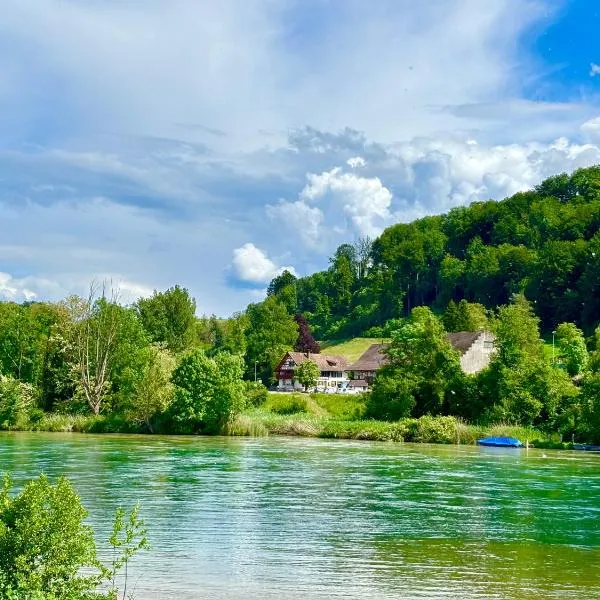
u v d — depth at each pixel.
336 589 21.33
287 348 184.50
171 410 95.44
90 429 98.12
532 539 28.91
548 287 191.75
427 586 21.77
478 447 83.81
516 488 44.25
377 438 91.50
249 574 22.81
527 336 131.75
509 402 98.38
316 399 117.88
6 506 15.50
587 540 28.81
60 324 111.56
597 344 136.50
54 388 111.44
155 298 165.00
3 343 112.69
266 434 94.06
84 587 15.60
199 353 96.06
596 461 64.94
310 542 27.56
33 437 84.44
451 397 106.81
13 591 14.20
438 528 30.91
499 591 21.42
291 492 40.72
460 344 151.00
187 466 53.12
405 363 111.19
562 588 21.84
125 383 101.44
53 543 15.09
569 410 94.06
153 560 24.44
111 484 42.53
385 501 38.19
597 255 179.50
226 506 35.41
